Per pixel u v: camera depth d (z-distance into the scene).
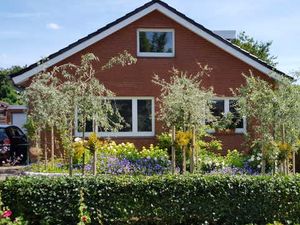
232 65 19.53
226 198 9.62
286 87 12.40
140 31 19.28
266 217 9.71
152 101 19.19
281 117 12.12
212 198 9.59
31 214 9.30
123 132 18.94
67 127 12.00
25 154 22.22
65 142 11.72
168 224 9.57
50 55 18.39
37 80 14.56
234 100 19.41
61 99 11.95
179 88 12.46
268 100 12.09
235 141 19.14
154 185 9.49
